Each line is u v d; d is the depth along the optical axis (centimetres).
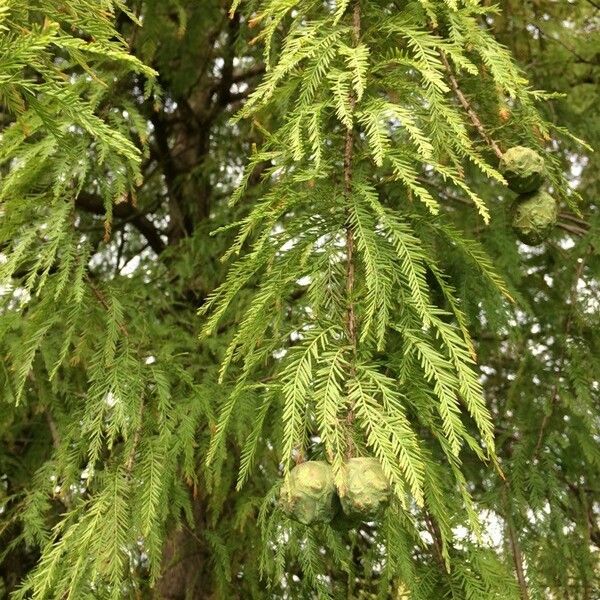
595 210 91
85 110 42
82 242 60
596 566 81
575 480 82
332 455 39
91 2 47
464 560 52
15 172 54
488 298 72
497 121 54
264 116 67
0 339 58
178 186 122
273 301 46
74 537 54
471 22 48
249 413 72
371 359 45
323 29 47
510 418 85
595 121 93
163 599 86
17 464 90
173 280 106
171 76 109
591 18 111
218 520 90
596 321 84
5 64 37
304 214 45
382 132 41
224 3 93
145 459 59
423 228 53
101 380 60
